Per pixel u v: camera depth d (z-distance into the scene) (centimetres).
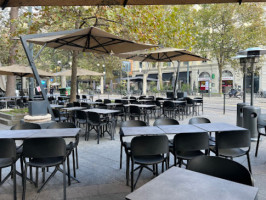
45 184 354
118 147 608
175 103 1107
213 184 194
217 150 381
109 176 418
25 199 335
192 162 243
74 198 337
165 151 360
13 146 330
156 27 965
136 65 4662
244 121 660
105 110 761
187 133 369
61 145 334
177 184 194
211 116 1150
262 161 484
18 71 1061
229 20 2316
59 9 975
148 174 425
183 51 945
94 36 612
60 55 2558
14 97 1441
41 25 1041
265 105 1730
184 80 3897
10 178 414
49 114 767
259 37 2245
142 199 169
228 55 2458
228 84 3450
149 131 408
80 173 432
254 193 178
